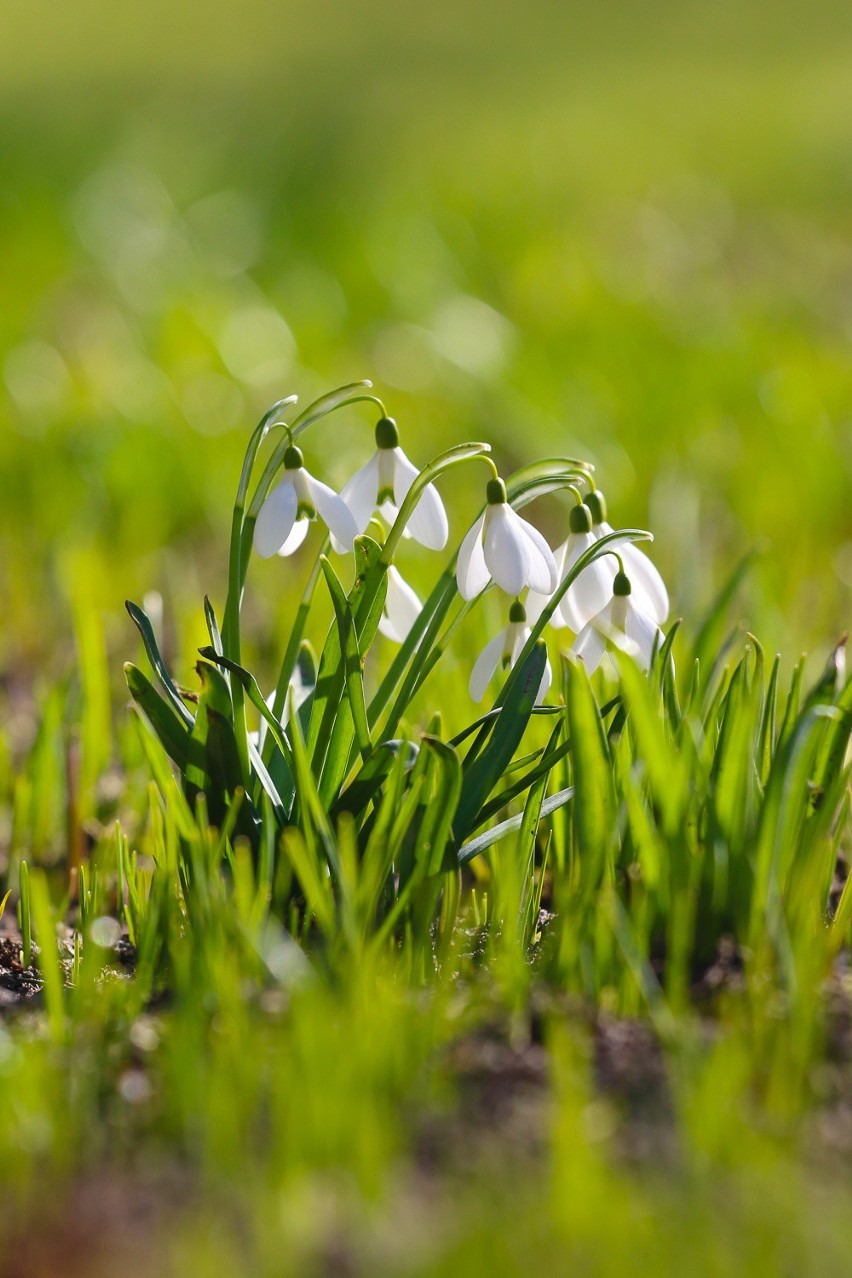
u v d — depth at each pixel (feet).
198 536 6.61
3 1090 3.91
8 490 6.73
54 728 4.53
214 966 4.00
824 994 4.07
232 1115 3.89
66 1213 3.85
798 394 7.82
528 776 4.16
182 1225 3.84
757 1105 3.95
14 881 4.47
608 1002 4.06
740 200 16.35
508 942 4.07
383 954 4.11
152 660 4.18
